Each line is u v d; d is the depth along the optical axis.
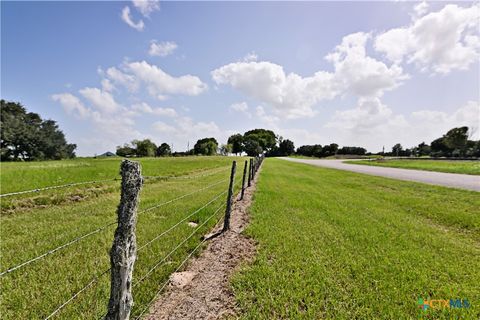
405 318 3.38
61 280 3.91
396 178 21.53
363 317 3.38
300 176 23.05
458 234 6.96
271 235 6.16
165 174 19.09
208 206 8.88
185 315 3.36
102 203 9.52
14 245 5.25
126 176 2.40
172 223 6.71
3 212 7.99
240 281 4.10
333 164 48.31
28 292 3.62
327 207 9.49
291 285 4.00
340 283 4.20
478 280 4.41
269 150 137.38
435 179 20.52
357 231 6.71
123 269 2.40
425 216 8.80
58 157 77.56
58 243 5.33
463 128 81.50
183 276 4.25
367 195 12.90
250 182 16.05
